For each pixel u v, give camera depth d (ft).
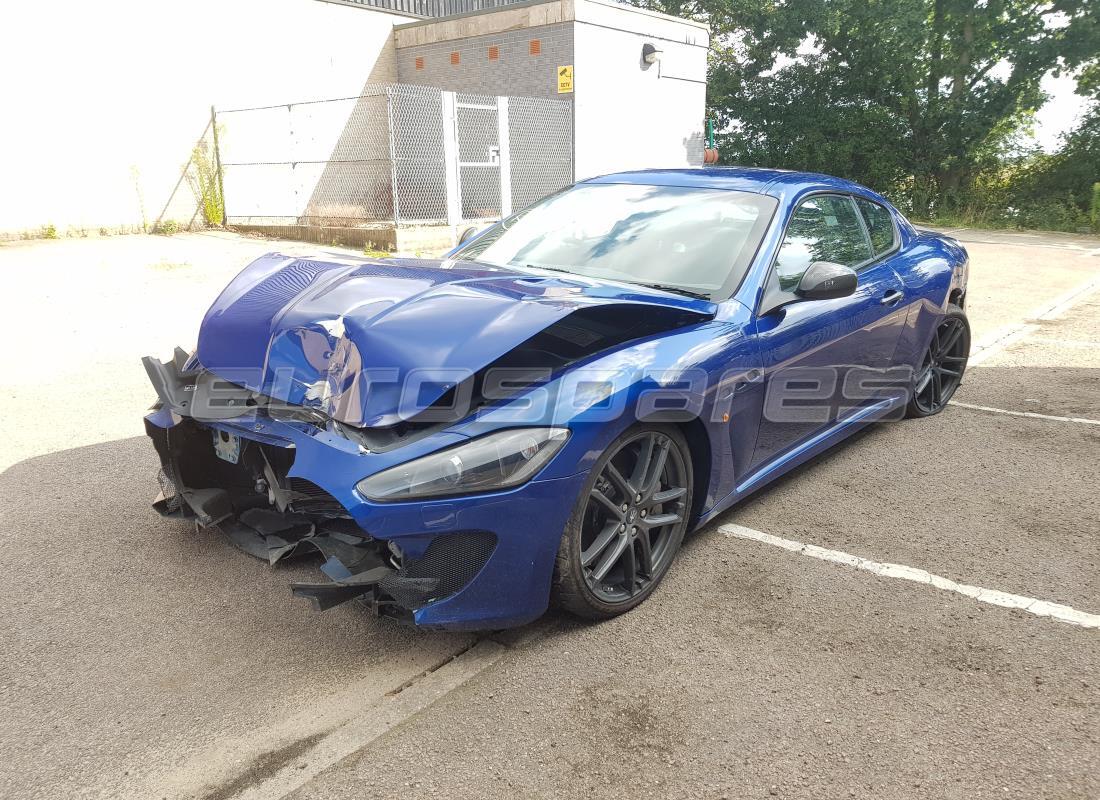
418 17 56.85
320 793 6.22
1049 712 7.23
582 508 7.85
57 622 8.48
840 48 76.23
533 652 8.05
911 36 69.82
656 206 11.69
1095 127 67.46
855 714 7.18
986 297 30.96
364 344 7.81
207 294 27.63
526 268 10.85
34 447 13.61
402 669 7.77
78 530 10.55
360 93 53.67
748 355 9.53
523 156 47.83
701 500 9.63
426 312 8.14
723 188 11.84
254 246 39.91
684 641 8.27
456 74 53.01
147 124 43.06
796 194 11.65
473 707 7.22
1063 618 8.81
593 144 50.83
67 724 6.97
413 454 7.14
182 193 45.06
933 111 72.02
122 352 19.99
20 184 38.88
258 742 6.77
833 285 9.97
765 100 79.51
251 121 47.47
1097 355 21.57
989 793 6.26
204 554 9.95
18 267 31.81
